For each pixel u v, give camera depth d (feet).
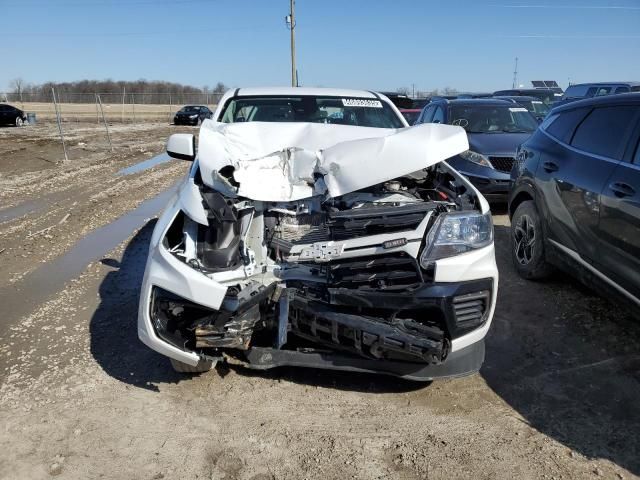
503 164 23.67
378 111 17.11
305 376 11.53
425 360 9.52
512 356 12.24
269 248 10.84
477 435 9.61
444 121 28.96
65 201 30.07
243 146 12.75
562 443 9.36
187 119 113.19
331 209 10.80
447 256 9.75
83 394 10.87
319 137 13.12
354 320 9.48
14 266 18.80
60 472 8.72
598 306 14.56
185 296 9.49
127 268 18.43
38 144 64.39
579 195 13.50
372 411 10.34
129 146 62.34
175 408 10.43
